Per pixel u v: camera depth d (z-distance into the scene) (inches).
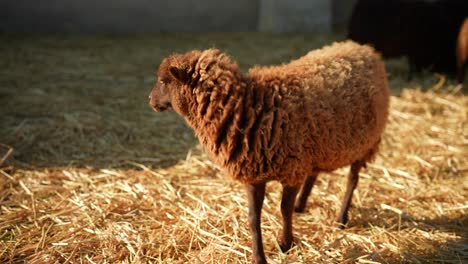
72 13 433.1
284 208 156.7
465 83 327.9
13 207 191.0
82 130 253.0
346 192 179.5
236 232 171.5
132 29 446.9
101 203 192.1
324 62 159.6
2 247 165.8
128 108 284.7
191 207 189.9
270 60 364.8
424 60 336.5
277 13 438.0
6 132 246.4
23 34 421.1
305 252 162.2
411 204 194.4
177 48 397.7
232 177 150.9
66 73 332.2
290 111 144.9
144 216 184.1
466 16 341.1
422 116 277.1
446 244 166.9
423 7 329.1
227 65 147.9
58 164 222.2
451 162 229.0
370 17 333.1
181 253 163.8
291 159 146.3
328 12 439.8
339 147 154.1
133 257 161.2
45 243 168.4
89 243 167.0
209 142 150.2
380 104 167.2
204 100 146.2
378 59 175.0
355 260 157.0
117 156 232.1
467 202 194.7
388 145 245.4
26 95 291.3
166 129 262.1
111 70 343.6
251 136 144.2
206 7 454.6
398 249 163.3
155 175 213.9
